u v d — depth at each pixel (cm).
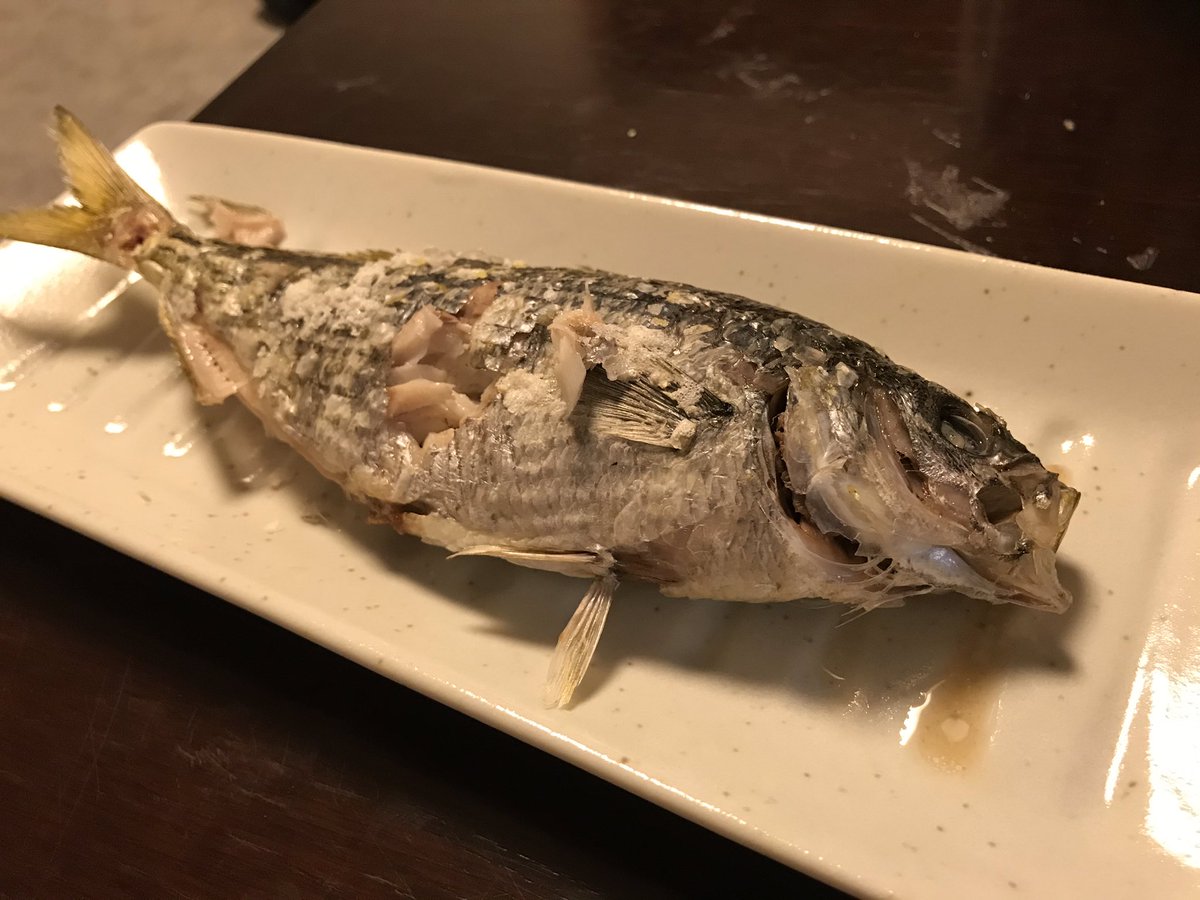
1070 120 28
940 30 32
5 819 19
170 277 25
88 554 23
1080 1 31
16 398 25
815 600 20
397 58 36
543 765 19
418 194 28
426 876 18
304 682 20
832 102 30
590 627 19
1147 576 19
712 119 31
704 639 20
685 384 18
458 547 20
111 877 18
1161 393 20
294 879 18
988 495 18
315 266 23
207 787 19
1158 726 17
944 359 22
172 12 47
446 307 21
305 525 22
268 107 35
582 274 21
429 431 21
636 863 17
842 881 15
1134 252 25
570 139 31
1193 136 27
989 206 26
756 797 16
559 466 19
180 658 21
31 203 37
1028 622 19
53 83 44
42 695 21
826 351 19
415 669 18
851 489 18
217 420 25
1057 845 16
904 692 18
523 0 38
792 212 28
